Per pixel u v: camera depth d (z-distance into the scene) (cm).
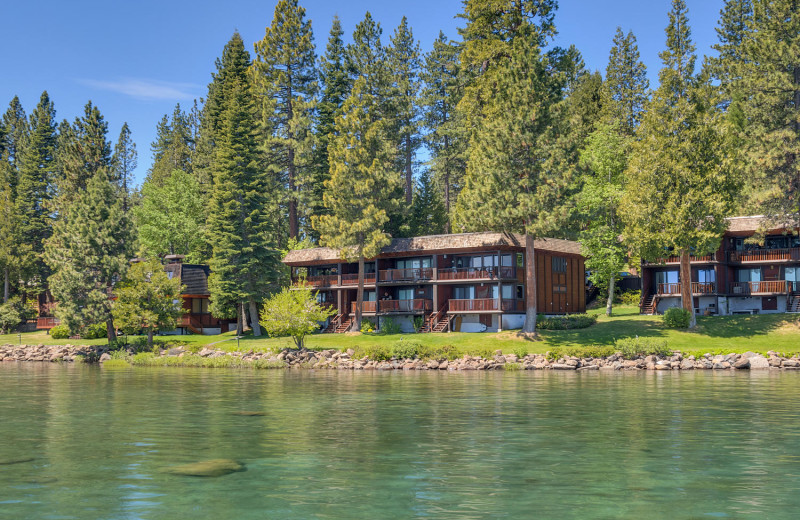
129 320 6162
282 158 8262
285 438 1689
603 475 1258
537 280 6419
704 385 3120
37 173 10388
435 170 8906
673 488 1159
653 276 6800
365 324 6425
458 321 6419
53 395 2881
